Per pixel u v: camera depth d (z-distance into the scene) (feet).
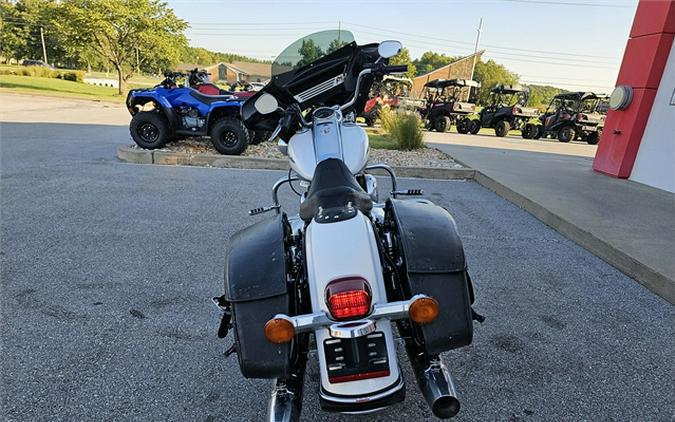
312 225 6.00
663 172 21.25
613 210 16.85
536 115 66.80
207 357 8.30
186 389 7.48
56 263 11.98
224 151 27.12
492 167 25.48
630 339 9.06
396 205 6.84
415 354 5.98
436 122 67.10
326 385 5.25
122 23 97.81
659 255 12.22
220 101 27.25
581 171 25.44
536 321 9.66
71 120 46.29
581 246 14.25
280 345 5.32
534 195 18.75
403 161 27.43
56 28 101.86
